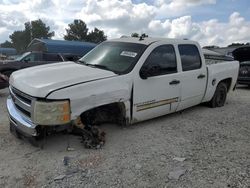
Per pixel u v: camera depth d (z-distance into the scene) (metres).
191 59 6.89
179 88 6.46
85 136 4.96
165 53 6.20
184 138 5.59
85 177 4.03
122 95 5.25
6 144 5.04
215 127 6.33
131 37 6.75
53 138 5.29
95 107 4.87
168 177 4.07
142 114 5.76
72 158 4.58
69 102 4.50
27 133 4.61
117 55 5.92
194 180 4.00
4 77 9.51
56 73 5.05
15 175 4.05
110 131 5.78
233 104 8.79
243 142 5.46
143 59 5.69
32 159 4.52
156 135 5.68
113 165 4.39
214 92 7.87
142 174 4.15
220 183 3.93
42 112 4.35
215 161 4.60
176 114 7.24
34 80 4.76
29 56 14.16
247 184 3.90
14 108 5.06
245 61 13.20
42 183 3.87
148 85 5.72
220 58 9.85
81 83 4.70
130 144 5.20
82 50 28.75
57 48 27.48
